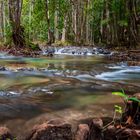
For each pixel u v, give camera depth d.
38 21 36.34
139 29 28.45
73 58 17.50
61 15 37.88
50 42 29.88
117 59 16.38
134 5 28.28
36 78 8.94
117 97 6.57
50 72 10.26
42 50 21.48
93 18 39.12
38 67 11.67
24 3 42.72
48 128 3.80
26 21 41.47
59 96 6.64
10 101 6.08
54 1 34.88
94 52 22.34
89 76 9.80
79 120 4.91
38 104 5.88
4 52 19.19
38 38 45.78
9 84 7.92
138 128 4.34
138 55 17.69
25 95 6.68
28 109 5.50
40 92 7.01
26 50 19.53
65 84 8.08
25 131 4.38
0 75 9.29
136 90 7.70
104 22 33.78
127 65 13.54
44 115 5.15
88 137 4.04
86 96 6.68
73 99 6.36
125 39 31.91
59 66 12.59
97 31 41.50
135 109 4.62
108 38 36.91
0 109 5.45
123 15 32.03
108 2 33.62
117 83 8.68
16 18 21.34
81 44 32.62
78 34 36.00
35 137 3.77
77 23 36.22
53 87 7.62
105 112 5.36
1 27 37.38
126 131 4.10
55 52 22.58
